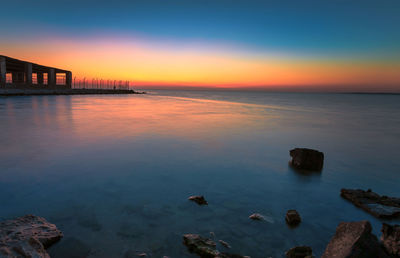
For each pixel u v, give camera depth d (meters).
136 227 3.59
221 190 5.16
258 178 5.98
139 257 2.93
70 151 7.82
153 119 17.20
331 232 3.68
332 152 9.31
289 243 3.36
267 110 30.52
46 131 11.20
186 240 3.25
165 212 4.09
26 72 51.44
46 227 3.34
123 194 4.74
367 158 8.47
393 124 19.05
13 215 3.80
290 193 5.15
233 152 8.43
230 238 3.42
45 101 33.75
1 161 6.59
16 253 2.60
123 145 8.88
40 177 5.48
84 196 4.58
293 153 7.24
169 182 5.48
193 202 4.51
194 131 12.55
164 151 8.23
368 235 2.72
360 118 23.83
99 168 6.25
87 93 73.88
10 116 16.38
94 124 13.77
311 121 19.70
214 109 29.56
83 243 3.16
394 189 5.69
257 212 4.24
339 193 5.26
